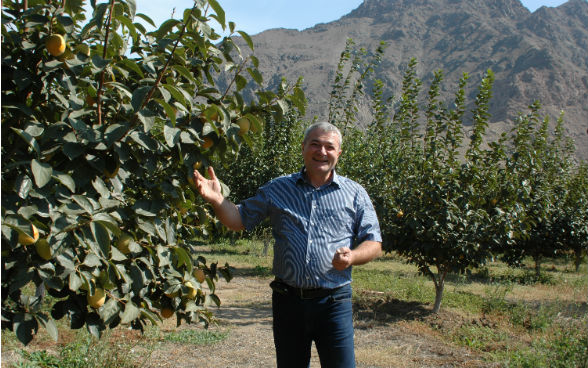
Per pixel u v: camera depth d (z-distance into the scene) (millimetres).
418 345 5750
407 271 12414
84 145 1958
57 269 1902
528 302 8719
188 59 2473
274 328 2666
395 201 7895
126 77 2088
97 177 2041
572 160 16641
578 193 14422
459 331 6332
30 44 1959
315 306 2545
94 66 1921
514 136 8562
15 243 1727
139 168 2299
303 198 2615
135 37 2182
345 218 2639
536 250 12289
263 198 2650
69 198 1930
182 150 2260
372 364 4984
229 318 6621
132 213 2223
